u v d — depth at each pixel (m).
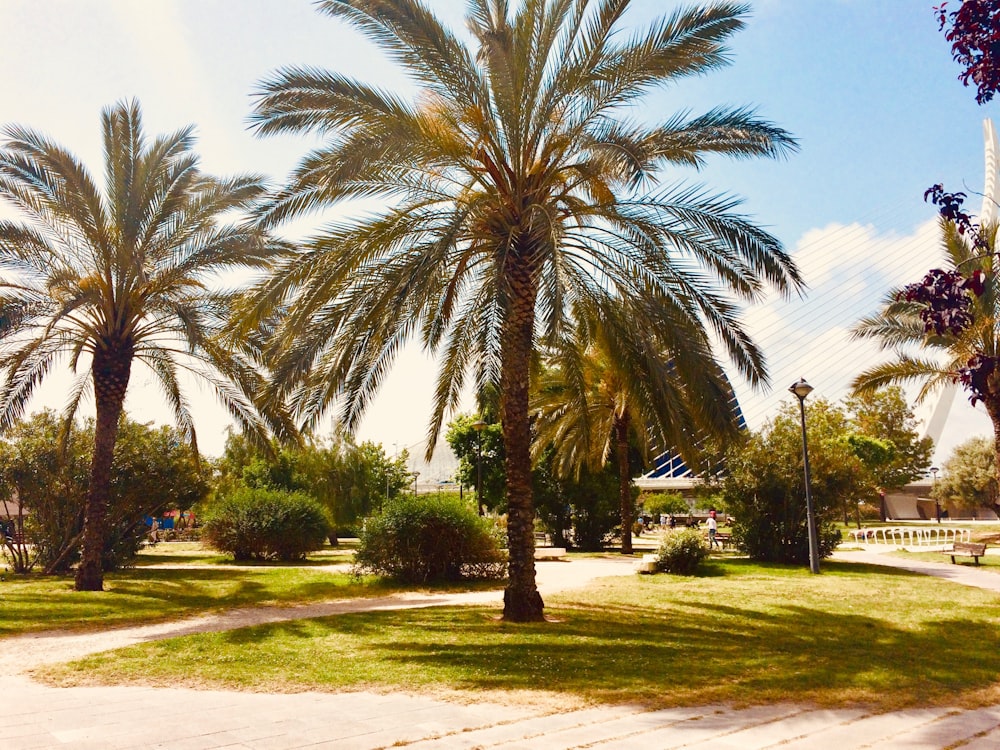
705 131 10.86
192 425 19.97
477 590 16.41
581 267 12.23
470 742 5.04
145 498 22.53
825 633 10.12
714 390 11.40
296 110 10.88
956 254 17.56
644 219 11.34
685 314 11.77
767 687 6.84
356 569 18.95
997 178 64.88
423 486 74.88
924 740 5.15
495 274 11.63
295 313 10.96
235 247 16.16
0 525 21.59
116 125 16.30
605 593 14.80
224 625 11.50
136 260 16.11
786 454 22.75
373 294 11.45
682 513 60.56
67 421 19.77
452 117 11.46
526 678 7.18
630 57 10.99
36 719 5.66
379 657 8.34
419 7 10.35
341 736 5.18
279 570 22.19
